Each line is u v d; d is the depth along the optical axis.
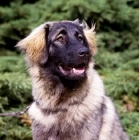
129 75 10.24
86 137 6.16
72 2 11.47
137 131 8.38
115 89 9.93
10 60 11.12
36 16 12.37
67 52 6.13
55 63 6.20
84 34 6.51
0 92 9.29
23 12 12.58
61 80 6.20
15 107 9.51
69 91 6.18
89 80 6.27
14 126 9.01
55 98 6.21
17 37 12.30
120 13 11.95
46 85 6.26
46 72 6.26
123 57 11.79
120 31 12.34
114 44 12.08
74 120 6.18
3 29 12.18
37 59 6.30
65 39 6.22
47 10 12.22
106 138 6.30
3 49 12.26
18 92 9.33
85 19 11.60
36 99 6.35
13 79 9.37
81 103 6.20
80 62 6.06
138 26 12.38
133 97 9.98
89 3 11.75
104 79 10.26
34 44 6.37
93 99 6.23
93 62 6.44
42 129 6.25
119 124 6.72
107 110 6.44
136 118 8.95
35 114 6.32
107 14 11.76
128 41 12.18
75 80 6.13
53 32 6.28
